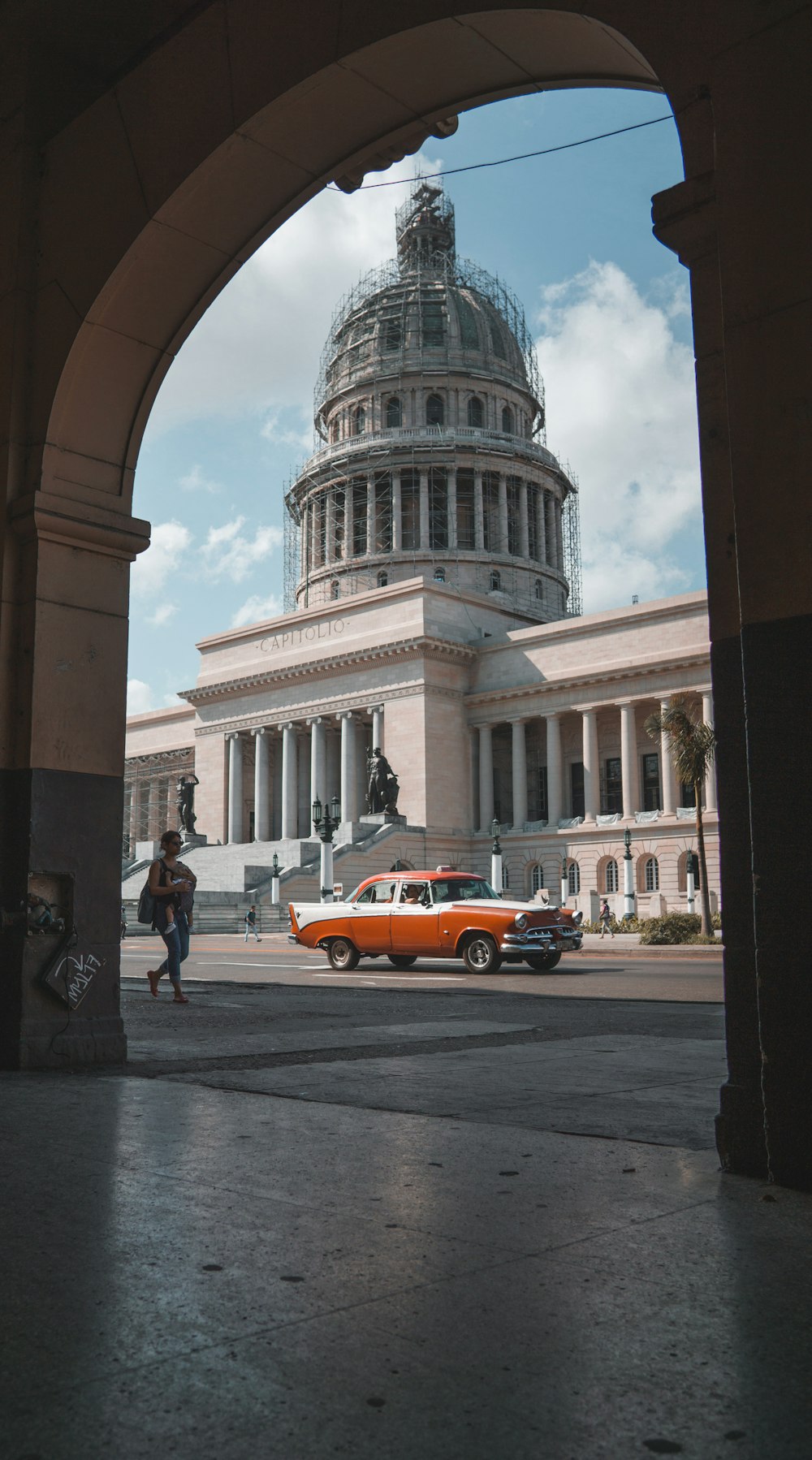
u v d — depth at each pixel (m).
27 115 10.51
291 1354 3.52
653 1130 7.01
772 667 5.62
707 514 6.26
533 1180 5.69
